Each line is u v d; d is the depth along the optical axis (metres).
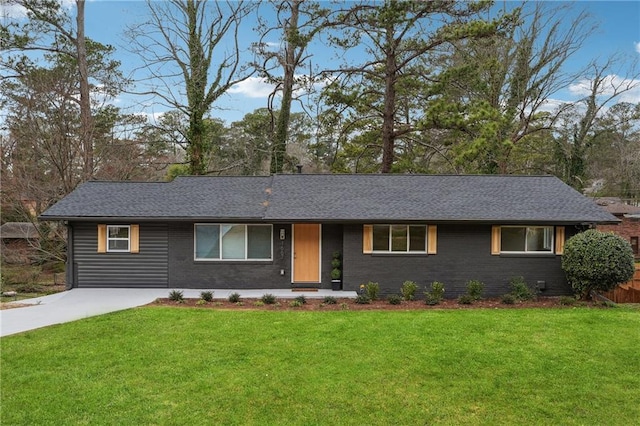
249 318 11.39
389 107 23.77
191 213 15.34
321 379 7.58
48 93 21.23
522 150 30.92
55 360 8.38
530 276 15.12
